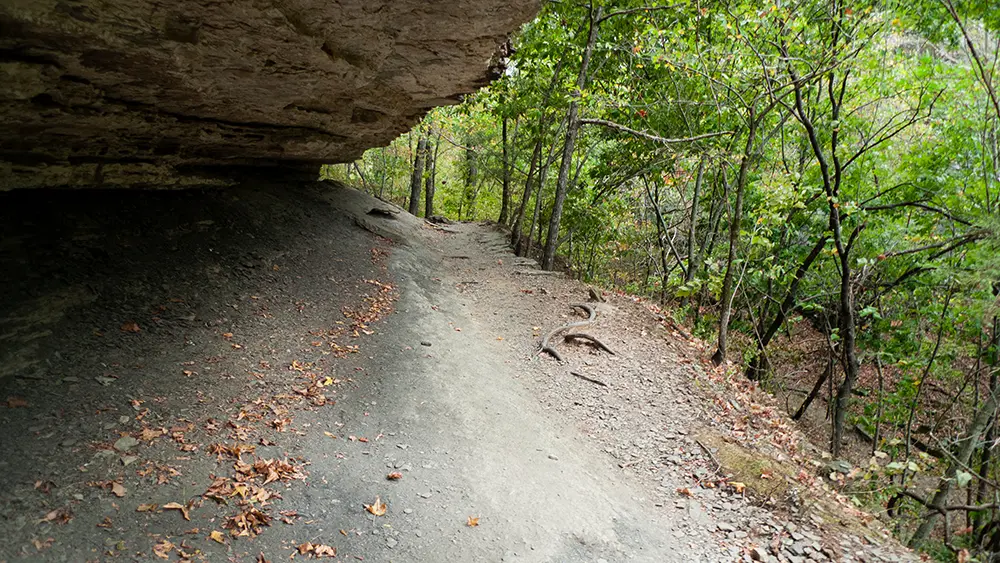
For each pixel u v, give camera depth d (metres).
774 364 14.74
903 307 12.30
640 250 19.75
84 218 7.71
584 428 7.60
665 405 8.29
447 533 4.77
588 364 9.36
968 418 11.34
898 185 10.75
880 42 9.82
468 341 9.62
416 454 5.88
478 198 26.53
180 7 4.47
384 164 23.98
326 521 4.54
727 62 10.15
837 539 5.56
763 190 10.41
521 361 9.34
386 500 4.99
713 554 5.21
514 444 6.63
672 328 11.65
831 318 16.14
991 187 9.18
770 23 9.22
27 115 5.45
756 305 16.11
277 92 7.18
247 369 6.56
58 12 4.09
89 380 5.33
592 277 18.20
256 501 4.52
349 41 5.93
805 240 13.87
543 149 19.75
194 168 9.88
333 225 12.71
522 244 17.95
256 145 9.73
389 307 10.00
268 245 10.12
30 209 7.18
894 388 13.16
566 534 5.14
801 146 12.69
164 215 8.98
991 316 6.61
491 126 21.67
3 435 4.31
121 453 4.59
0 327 5.41
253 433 5.42
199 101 6.98
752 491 6.27
